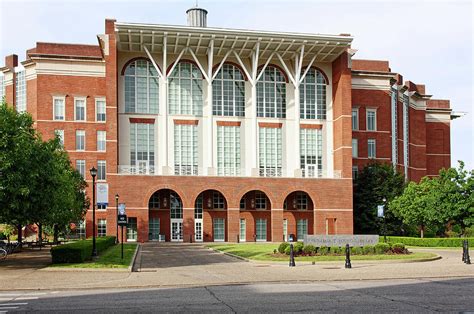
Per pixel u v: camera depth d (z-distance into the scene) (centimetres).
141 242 6250
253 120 6825
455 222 5497
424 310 1516
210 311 1516
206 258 3941
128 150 6650
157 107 6806
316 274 2598
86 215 6969
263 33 6425
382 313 1469
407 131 8612
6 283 2259
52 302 1722
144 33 6253
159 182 6359
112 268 2867
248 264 3347
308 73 7219
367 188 7006
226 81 6962
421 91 9231
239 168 6869
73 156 7038
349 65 6956
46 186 3256
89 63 7150
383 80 7794
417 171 8819
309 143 7112
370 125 7731
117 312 1513
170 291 2000
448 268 2877
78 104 7112
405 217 5862
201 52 6862
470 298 1750
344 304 1625
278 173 6956
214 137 6850
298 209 7031
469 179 5325
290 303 1652
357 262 3306
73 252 3084
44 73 7038
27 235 6981
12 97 7844
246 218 6862
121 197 6272
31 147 3123
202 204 6775
